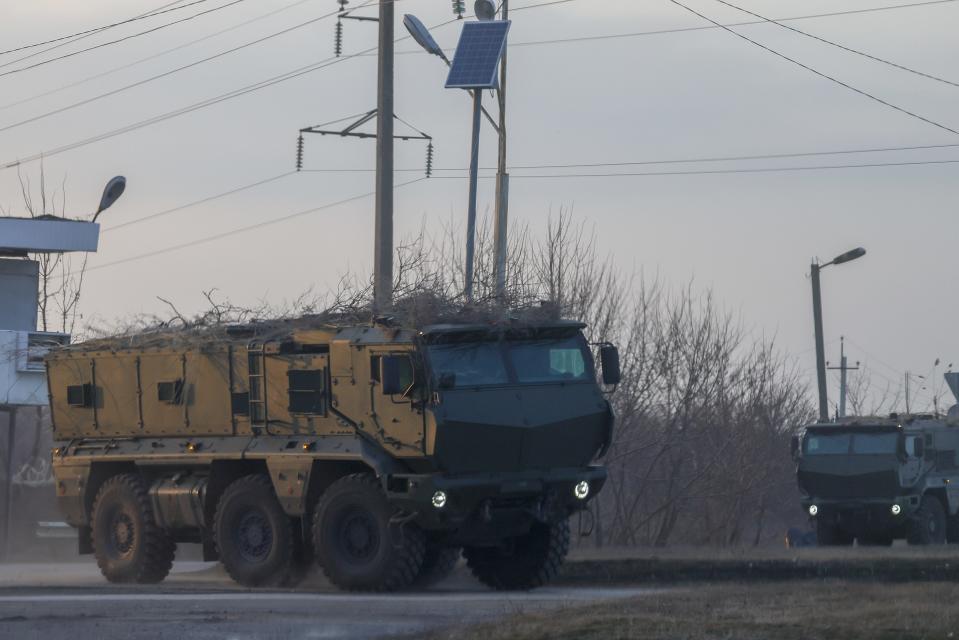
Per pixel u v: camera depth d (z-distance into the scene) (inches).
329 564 2817.4
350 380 2829.7
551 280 5098.4
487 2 4382.4
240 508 3016.7
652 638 1812.3
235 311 3206.2
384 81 4013.3
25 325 5137.8
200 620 2252.7
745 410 5693.9
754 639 1786.4
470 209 4119.1
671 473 5506.9
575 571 3095.5
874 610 1977.1
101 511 3312.0
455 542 2844.5
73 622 2237.9
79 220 5019.7
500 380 2783.0
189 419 3149.6
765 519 7824.8
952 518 5413.4
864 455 5036.9
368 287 3245.6
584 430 2878.9
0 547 4790.8
